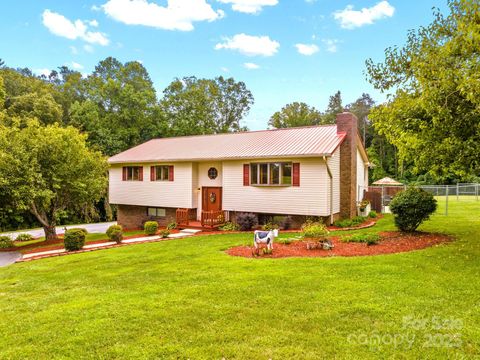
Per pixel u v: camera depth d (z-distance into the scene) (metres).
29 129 16.30
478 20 7.66
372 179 47.69
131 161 19.44
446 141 8.95
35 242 17.64
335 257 8.60
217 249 10.53
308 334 4.47
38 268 9.96
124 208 21.75
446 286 6.11
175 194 18.48
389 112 9.74
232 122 44.22
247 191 15.95
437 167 10.30
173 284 6.91
